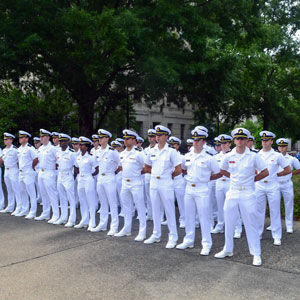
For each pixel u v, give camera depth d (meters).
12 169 10.40
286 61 25.67
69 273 5.57
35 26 12.95
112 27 12.01
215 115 17.75
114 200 8.02
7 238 7.70
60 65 13.87
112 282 5.21
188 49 15.00
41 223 9.20
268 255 6.50
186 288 4.98
